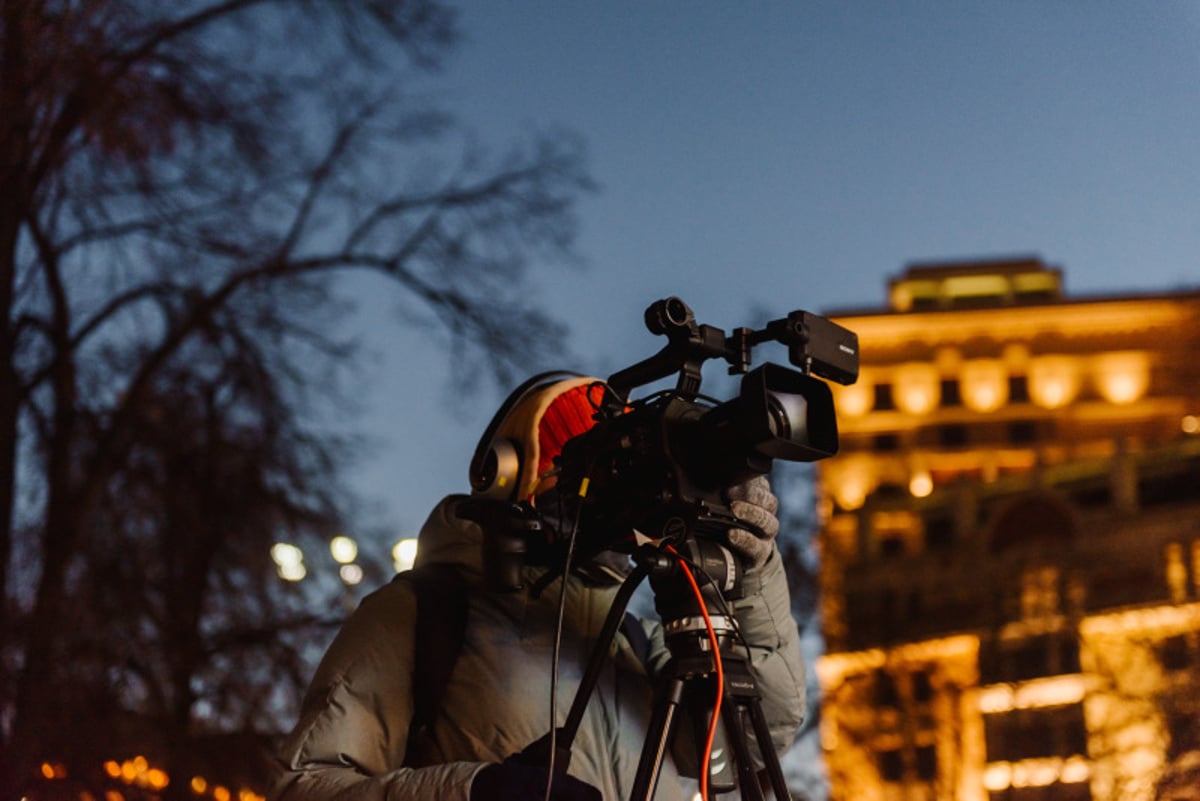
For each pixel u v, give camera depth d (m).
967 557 21.23
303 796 2.17
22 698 11.05
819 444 2.12
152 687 11.91
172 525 12.46
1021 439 64.31
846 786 18.02
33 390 12.54
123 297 13.23
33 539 11.88
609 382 2.30
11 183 12.00
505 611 2.36
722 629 2.17
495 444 2.47
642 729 2.38
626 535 2.18
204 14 13.00
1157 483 38.78
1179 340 27.02
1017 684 19.12
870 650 18.58
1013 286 69.38
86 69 11.58
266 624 12.58
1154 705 17.66
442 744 2.28
